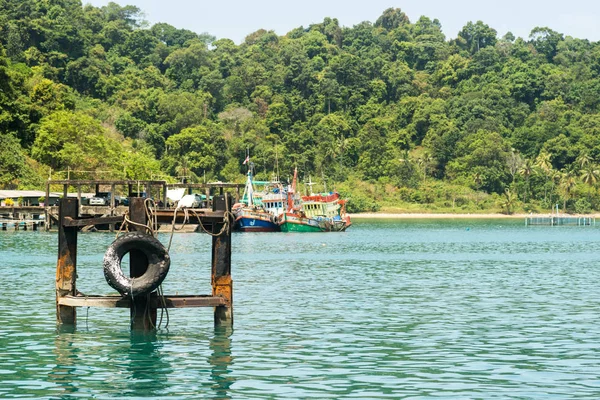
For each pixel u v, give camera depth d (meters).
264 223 150.25
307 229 154.88
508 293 54.66
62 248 36.91
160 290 36.38
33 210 123.12
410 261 84.00
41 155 163.25
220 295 37.19
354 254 94.62
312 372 30.38
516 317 43.62
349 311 45.50
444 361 32.34
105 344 35.16
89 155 162.88
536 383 28.75
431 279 64.25
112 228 126.25
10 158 153.12
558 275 68.81
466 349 34.72
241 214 147.75
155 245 35.12
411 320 42.38
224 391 27.61
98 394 27.30
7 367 31.05
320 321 41.81
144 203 35.47
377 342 36.19
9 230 125.56
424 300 50.59
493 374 30.11
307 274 67.75
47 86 197.00
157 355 33.06
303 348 34.72
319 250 102.00
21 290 53.38
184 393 27.39
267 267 74.75
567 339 37.12
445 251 102.75
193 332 38.00
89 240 110.38
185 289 54.84
